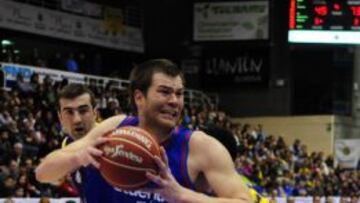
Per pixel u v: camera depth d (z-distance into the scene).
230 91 30.78
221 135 5.33
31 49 27.50
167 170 3.40
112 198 3.93
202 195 3.46
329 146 29.25
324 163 26.16
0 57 23.92
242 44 30.00
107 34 29.61
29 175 14.65
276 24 30.22
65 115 5.89
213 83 30.98
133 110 4.11
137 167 3.38
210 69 31.03
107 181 3.59
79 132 5.90
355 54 29.70
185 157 3.79
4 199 12.24
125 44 30.59
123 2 30.66
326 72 31.75
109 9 29.75
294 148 26.78
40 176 4.05
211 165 3.76
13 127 16.22
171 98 3.72
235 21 30.00
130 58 31.50
